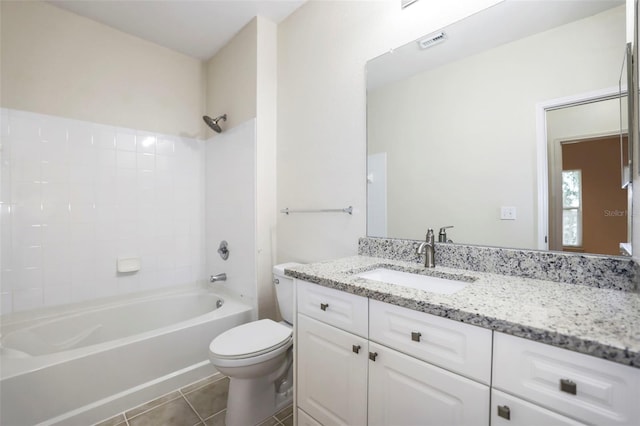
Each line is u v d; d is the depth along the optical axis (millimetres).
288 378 1735
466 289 958
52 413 1409
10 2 1881
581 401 616
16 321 1876
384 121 1592
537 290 940
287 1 2012
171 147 2576
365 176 1673
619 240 947
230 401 1501
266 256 2207
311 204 1982
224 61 2518
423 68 1443
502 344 718
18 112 1899
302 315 1298
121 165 2307
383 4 1603
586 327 643
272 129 2236
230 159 2418
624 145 927
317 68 1939
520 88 1160
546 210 1096
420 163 1458
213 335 1984
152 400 1691
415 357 891
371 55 1649
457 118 1334
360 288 1018
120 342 1648
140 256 2393
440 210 1389
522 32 1158
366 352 1024
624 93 930
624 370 569
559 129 1066
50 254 2002
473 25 1286
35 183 1954
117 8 2062
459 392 793
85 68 2154
